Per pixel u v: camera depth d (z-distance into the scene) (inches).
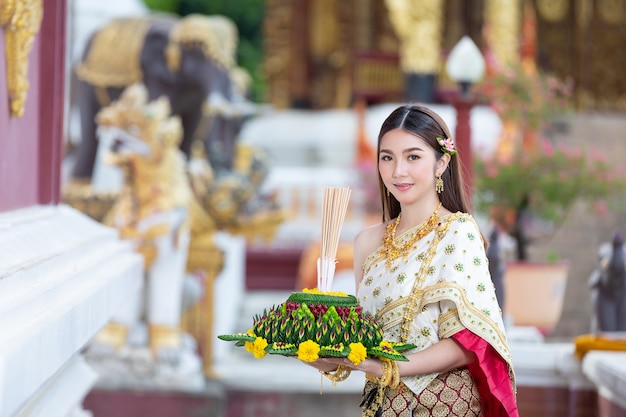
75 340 147.1
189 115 343.6
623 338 251.0
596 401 256.2
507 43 610.9
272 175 581.6
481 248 151.1
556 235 448.1
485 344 146.1
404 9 627.8
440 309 148.8
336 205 149.9
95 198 330.0
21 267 133.8
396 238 156.3
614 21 603.5
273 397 344.5
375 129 623.2
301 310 141.3
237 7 880.3
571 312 436.8
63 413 185.6
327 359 141.6
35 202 192.5
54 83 197.5
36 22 164.4
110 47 338.3
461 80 282.7
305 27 681.0
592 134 521.0
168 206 329.4
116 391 332.2
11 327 116.1
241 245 488.1
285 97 680.4
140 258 245.0
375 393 153.7
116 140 328.8
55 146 202.1
